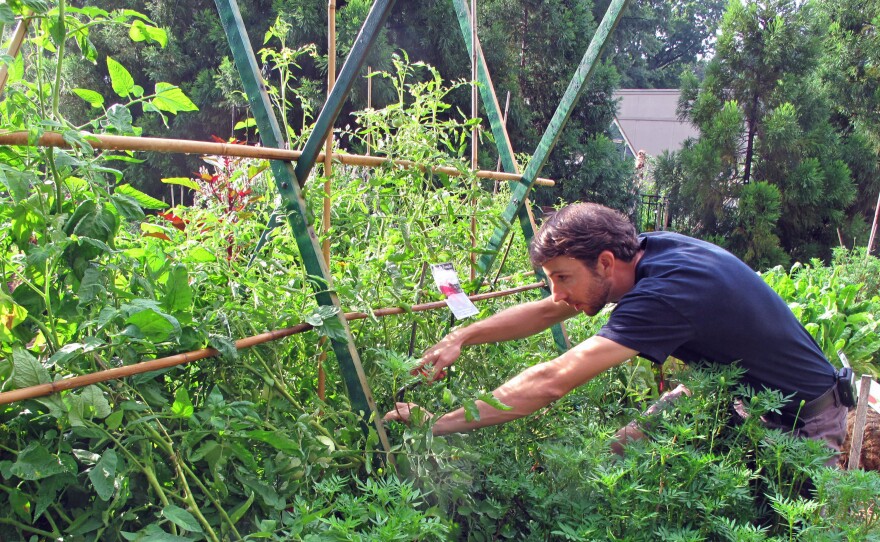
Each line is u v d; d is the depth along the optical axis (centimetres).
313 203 193
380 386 200
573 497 169
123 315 126
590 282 213
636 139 2055
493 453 185
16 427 126
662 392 284
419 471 161
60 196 128
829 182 1109
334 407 188
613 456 180
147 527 120
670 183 1170
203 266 174
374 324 203
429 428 163
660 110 2012
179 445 138
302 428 150
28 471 115
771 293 217
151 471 127
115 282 149
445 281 216
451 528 160
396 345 217
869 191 1250
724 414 204
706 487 169
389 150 210
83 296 124
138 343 140
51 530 139
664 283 200
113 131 148
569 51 1247
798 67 1114
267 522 125
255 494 145
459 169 223
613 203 1265
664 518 169
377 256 207
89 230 126
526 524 180
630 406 256
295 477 149
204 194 241
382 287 207
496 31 1140
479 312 260
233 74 964
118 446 126
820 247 1160
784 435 184
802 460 175
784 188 1115
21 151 129
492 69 1155
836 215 1099
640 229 1249
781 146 1075
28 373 118
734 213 1117
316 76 1047
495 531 178
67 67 1036
